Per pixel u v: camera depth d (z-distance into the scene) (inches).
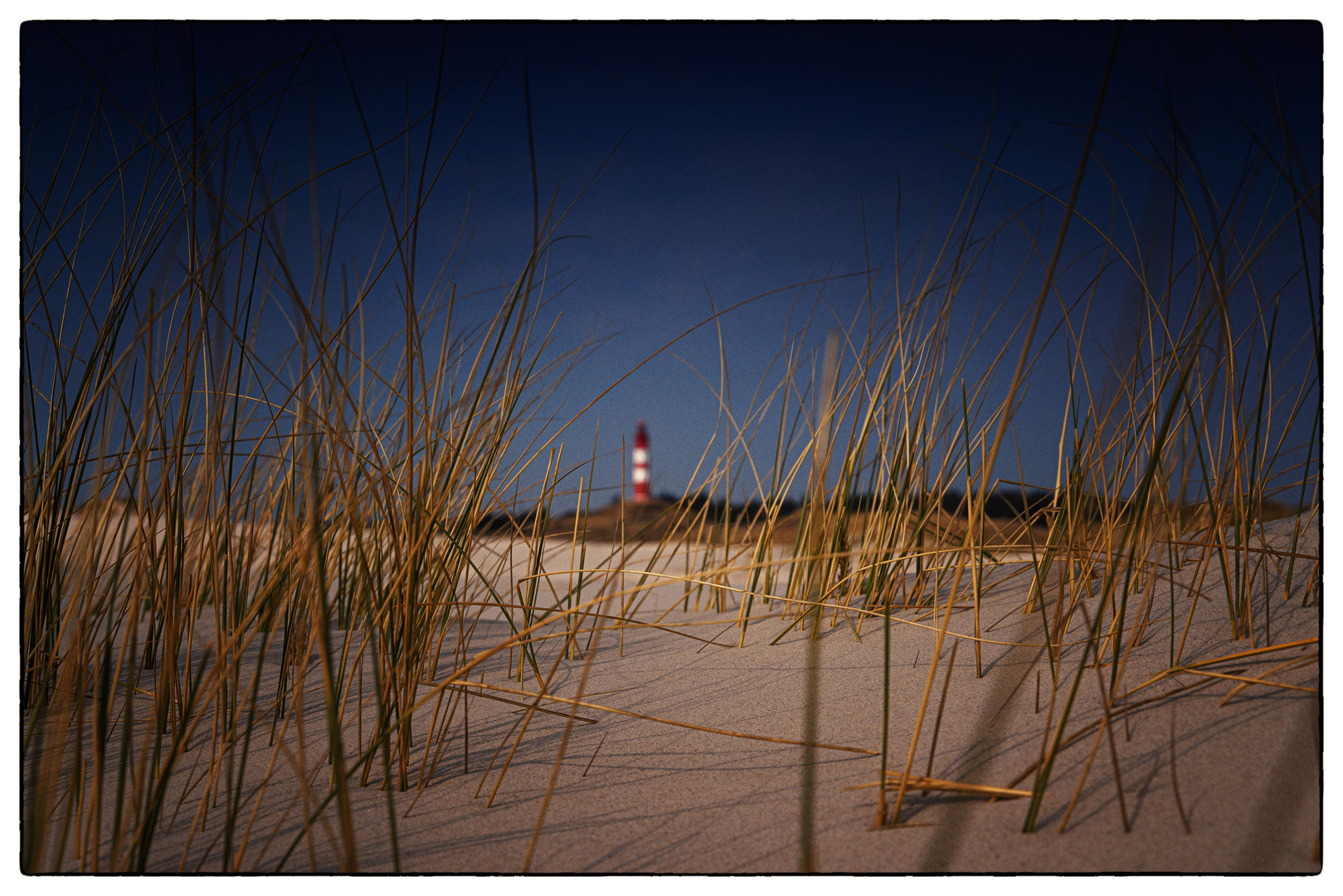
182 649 63.1
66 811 33.7
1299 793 31.8
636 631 74.9
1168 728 37.4
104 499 51.6
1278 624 47.0
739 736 45.6
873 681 51.6
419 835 37.5
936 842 32.1
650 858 34.3
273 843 37.2
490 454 56.6
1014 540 66.9
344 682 58.4
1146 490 39.8
